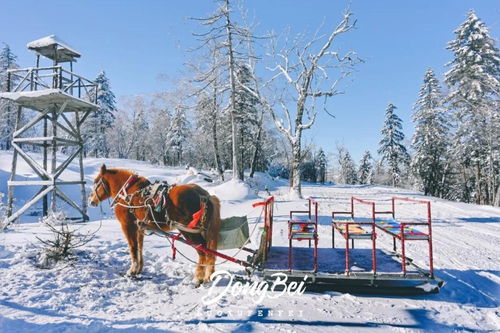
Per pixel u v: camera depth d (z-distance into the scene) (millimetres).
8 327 4551
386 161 61969
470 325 5082
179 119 62875
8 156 35500
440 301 5945
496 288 6730
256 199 21219
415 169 47719
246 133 45406
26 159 14211
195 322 4988
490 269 7977
